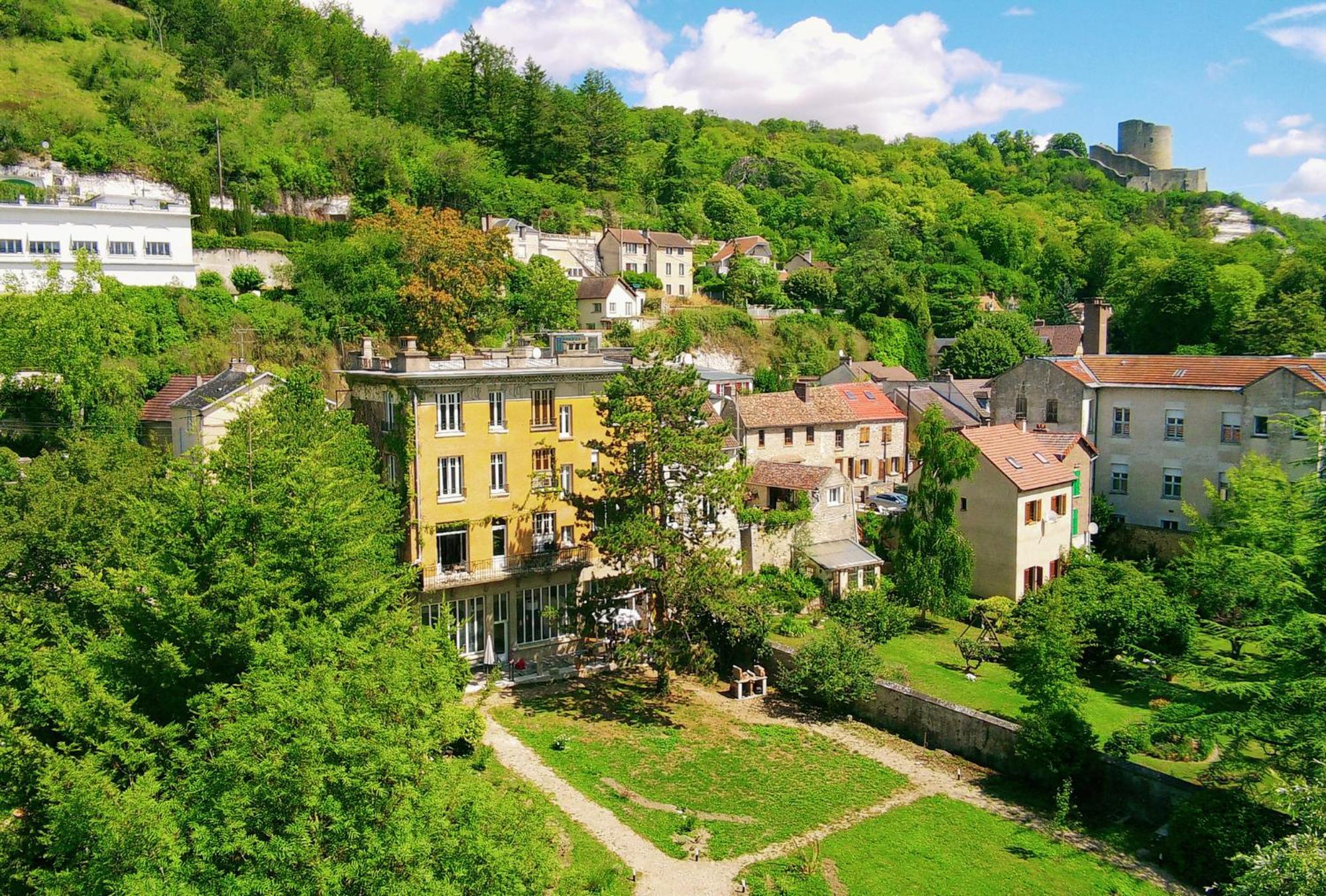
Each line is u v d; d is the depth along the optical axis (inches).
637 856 1010.7
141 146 3412.9
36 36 4099.4
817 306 4350.4
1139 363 2305.6
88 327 2081.7
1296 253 4306.1
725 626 1593.3
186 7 4608.8
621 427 1453.0
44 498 1258.0
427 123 4845.0
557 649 1640.0
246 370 2186.3
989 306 4854.8
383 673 740.0
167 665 825.5
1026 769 1210.0
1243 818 971.9
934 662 1604.3
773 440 2199.8
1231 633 1104.8
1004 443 1995.6
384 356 2871.6
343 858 602.9
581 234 4343.0
